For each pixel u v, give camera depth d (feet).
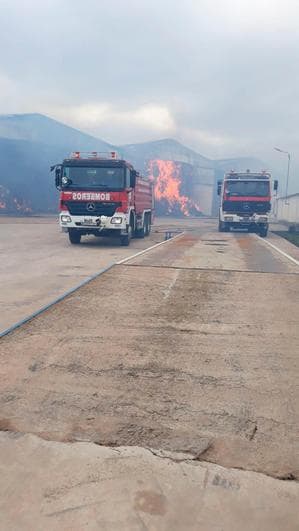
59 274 29.37
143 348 14.82
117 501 7.32
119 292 23.29
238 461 8.52
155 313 19.29
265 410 10.64
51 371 12.71
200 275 28.40
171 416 10.24
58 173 45.01
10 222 92.99
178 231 78.54
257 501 7.41
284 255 40.29
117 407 10.64
